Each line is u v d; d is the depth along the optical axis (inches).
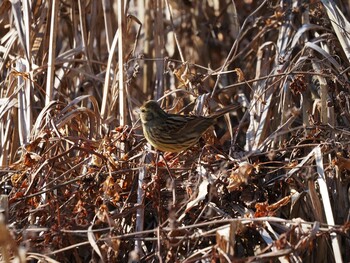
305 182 407.8
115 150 405.1
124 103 440.5
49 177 403.9
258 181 398.6
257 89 468.8
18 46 512.7
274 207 370.6
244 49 502.9
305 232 339.3
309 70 478.9
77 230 364.8
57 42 566.9
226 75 517.7
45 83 490.9
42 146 425.4
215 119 417.7
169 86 533.6
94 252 361.1
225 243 336.2
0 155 466.9
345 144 406.6
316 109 448.1
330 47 487.5
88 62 496.1
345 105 446.9
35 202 387.9
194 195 372.8
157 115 407.5
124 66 454.6
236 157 412.8
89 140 412.8
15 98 457.4
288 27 499.8
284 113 445.1
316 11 499.2
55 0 455.8
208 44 572.1
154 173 393.4
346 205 412.5
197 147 428.1
